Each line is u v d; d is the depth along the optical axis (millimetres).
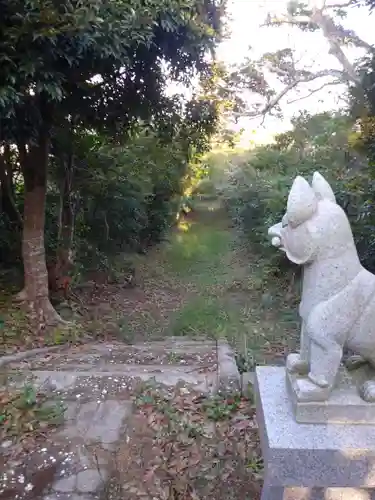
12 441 3533
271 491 2590
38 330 6438
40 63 4215
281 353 6246
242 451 3348
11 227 8523
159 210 14148
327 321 2586
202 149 8250
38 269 6715
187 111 7426
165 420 3766
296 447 2498
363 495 2578
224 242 14258
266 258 11438
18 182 9828
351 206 6867
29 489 3064
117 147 10070
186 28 5598
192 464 3258
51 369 5031
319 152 9344
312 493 2586
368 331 2596
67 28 4109
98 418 3834
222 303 9375
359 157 8328
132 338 7125
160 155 12695
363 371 2918
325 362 2631
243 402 4020
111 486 3084
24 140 5320
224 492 3020
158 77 6422
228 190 16812
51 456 3361
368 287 2564
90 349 6105
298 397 2662
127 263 11781
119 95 6504
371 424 2652
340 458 2490
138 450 3414
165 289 10648
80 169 8797
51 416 3799
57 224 9188
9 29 4082
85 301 8914
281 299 9219
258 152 14070
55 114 5984
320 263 2613
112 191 10719
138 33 4801
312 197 2580
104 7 4492
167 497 2992
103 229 11375
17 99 4098
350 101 8188
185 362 5445
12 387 4348
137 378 4547
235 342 6855
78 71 5121
